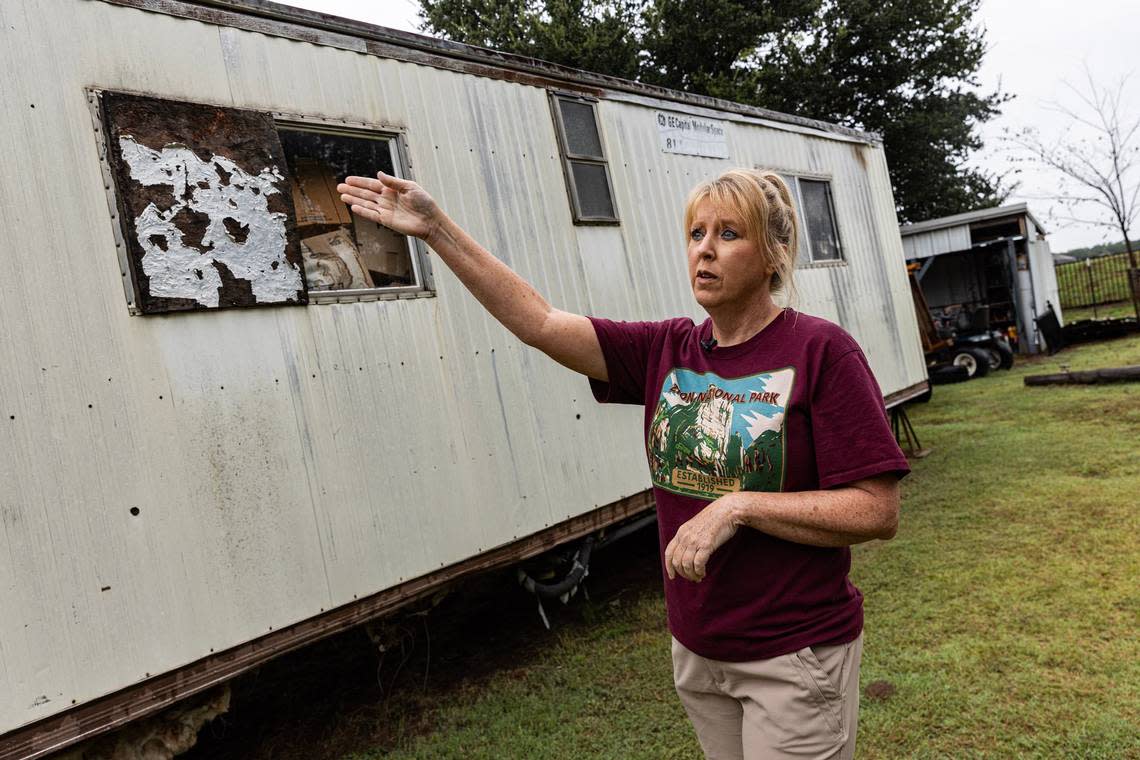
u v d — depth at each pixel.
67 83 2.55
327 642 4.15
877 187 8.01
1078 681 3.04
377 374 3.32
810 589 1.34
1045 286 16.09
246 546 2.81
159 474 2.62
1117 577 3.96
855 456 1.26
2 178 2.38
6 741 2.24
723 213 1.38
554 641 4.21
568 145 4.43
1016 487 5.83
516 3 13.94
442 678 3.91
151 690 2.54
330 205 3.32
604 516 4.33
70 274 2.49
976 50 16.73
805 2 15.20
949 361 12.64
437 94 3.76
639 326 1.63
